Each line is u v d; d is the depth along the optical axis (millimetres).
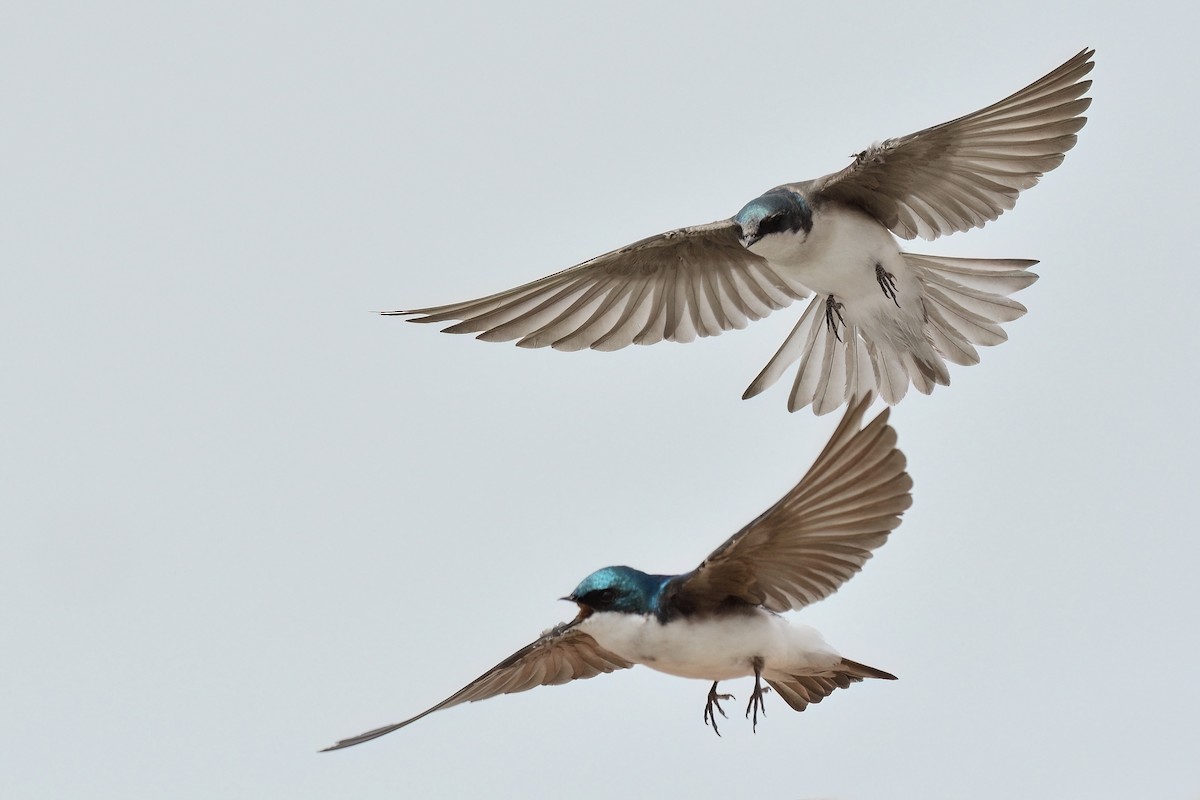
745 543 8672
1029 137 12312
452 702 10102
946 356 13773
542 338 13383
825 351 14117
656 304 13750
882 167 12852
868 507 8422
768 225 12898
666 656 9117
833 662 9234
